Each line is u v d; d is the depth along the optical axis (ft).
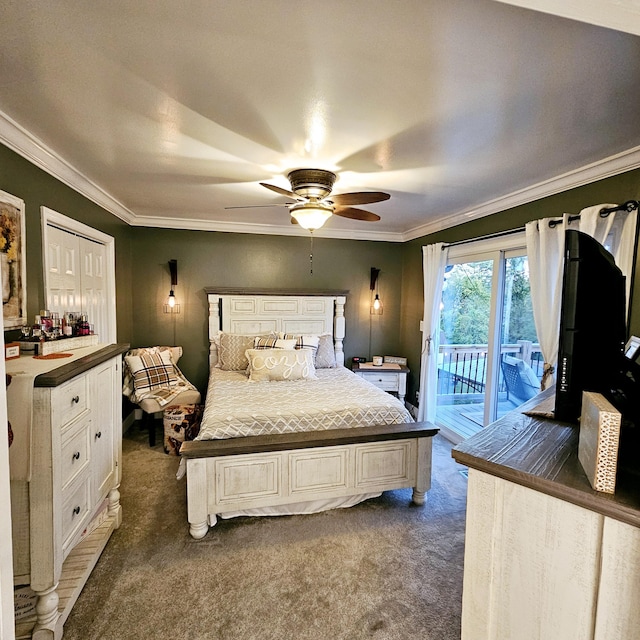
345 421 8.54
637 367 3.46
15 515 4.73
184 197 10.48
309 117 5.69
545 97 5.03
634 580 2.50
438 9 3.46
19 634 4.80
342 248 15.55
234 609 5.65
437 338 13.14
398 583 6.23
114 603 5.71
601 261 4.00
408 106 5.33
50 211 7.48
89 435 6.00
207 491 7.36
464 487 9.58
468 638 3.32
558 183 8.27
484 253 11.18
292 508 8.16
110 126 6.07
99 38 3.98
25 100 5.29
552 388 6.44
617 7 2.75
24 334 6.38
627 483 2.76
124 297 12.71
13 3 3.45
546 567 2.88
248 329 14.46
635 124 5.74
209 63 4.41
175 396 11.81
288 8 3.50
